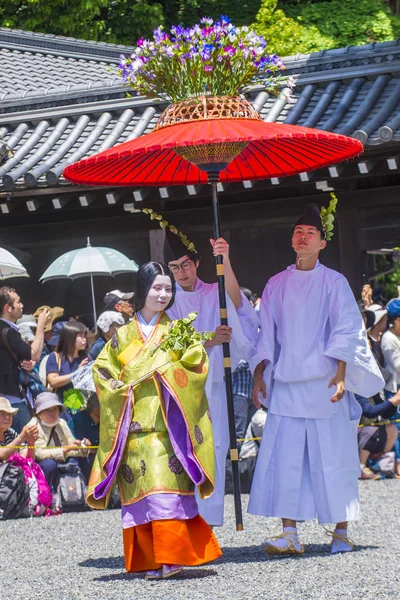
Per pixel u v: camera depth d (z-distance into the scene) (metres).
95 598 5.01
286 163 6.87
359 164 9.43
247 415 9.09
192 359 5.54
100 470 5.57
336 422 6.23
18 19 20.81
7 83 15.43
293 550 6.08
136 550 5.52
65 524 7.82
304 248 6.30
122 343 5.65
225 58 6.08
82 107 11.59
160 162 6.69
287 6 22.62
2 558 6.45
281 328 6.38
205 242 10.83
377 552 6.02
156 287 5.64
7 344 8.52
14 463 8.26
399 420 9.54
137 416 5.52
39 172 10.34
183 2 23.03
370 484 9.20
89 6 20.39
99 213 11.16
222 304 6.25
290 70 10.91
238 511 6.14
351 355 6.13
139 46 6.16
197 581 5.30
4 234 11.45
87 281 11.27
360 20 21.86
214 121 5.97
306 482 6.20
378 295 12.96
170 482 5.41
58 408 8.61
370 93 10.23
